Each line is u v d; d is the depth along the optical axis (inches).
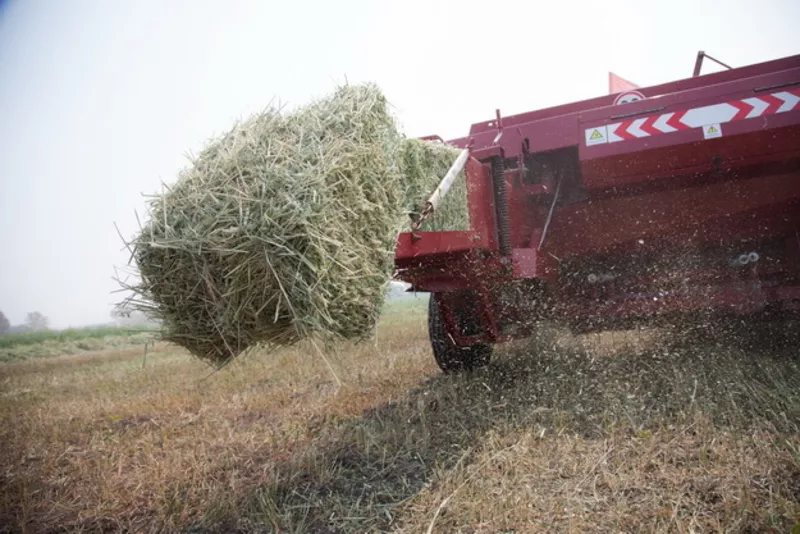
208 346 96.8
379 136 105.2
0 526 105.3
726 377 143.0
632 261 196.1
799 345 171.9
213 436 154.3
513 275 159.5
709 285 183.8
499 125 175.8
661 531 78.6
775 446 99.9
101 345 712.4
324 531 93.0
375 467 117.6
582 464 104.5
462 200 141.2
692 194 186.4
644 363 167.6
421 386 188.2
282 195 84.2
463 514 90.7
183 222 89.7
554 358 189.9
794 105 163.2
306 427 152.6
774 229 182.2
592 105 197.9
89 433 173.5
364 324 99.2
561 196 199.8
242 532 95.3
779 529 76.0
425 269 148.3
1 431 181.5
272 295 86.1
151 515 106.2
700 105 172.4
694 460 101.3
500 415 139.4
